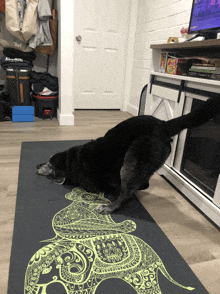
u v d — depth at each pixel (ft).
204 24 5.70
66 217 4.37
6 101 10.28
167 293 3.02
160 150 4.09
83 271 3.25
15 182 5.45
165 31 9.48
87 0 11.51
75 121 10.87
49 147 7.59
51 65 11.60
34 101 11.07
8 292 2.89
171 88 5.72
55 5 10.49
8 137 8.30
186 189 5.23
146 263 3.46
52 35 10.12
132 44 12.62
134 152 4.11
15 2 8.96
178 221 4.55
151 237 4.01
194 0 6.07
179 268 3.42
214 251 3.84
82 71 12.59
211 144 4.84
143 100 10.74
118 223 4.31
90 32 12.07
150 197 5.35
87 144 5.00
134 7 12.05
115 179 4.68
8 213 4.37
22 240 3.72
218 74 4.43
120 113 13.10
